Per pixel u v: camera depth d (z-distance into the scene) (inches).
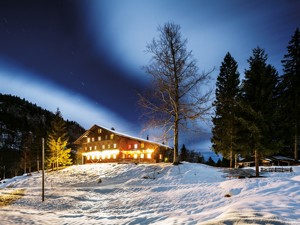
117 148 2176.4
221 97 1389.0
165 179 1002.7
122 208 658.8
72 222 519.2
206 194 631.8
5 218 581.9
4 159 4109.3
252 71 962.1
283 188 535.2
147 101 1088.8
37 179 1513.3
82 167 1692.9
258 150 904.9
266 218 271.6
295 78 1590.8
